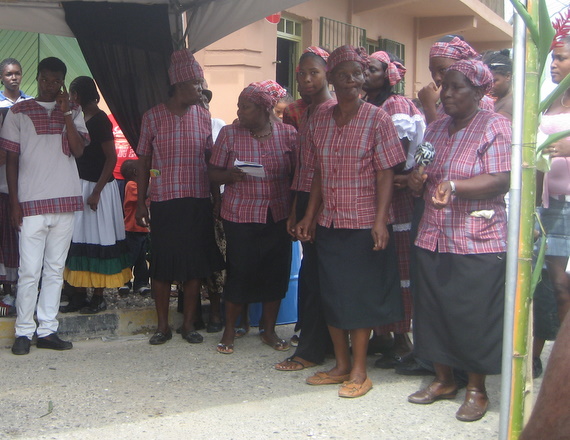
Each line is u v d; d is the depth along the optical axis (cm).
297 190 465
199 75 502
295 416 378
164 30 582
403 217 457
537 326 425
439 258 374
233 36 885
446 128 388
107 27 575
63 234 490
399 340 466
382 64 457
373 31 1168
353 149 400
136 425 363
